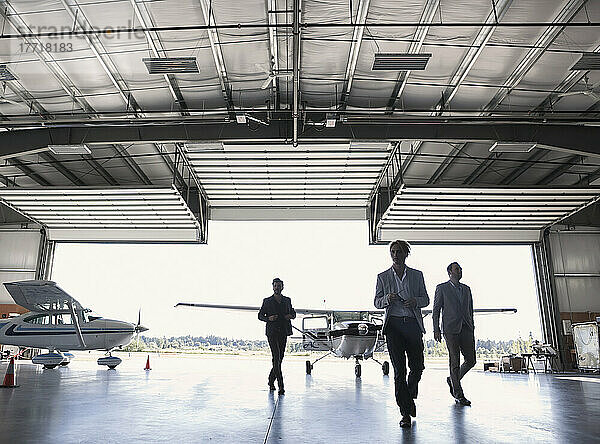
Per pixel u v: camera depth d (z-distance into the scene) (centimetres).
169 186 1252
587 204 1380
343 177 1403
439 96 968
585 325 1398
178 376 786
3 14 711
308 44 803
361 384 655
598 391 594
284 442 239
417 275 342
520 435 262
